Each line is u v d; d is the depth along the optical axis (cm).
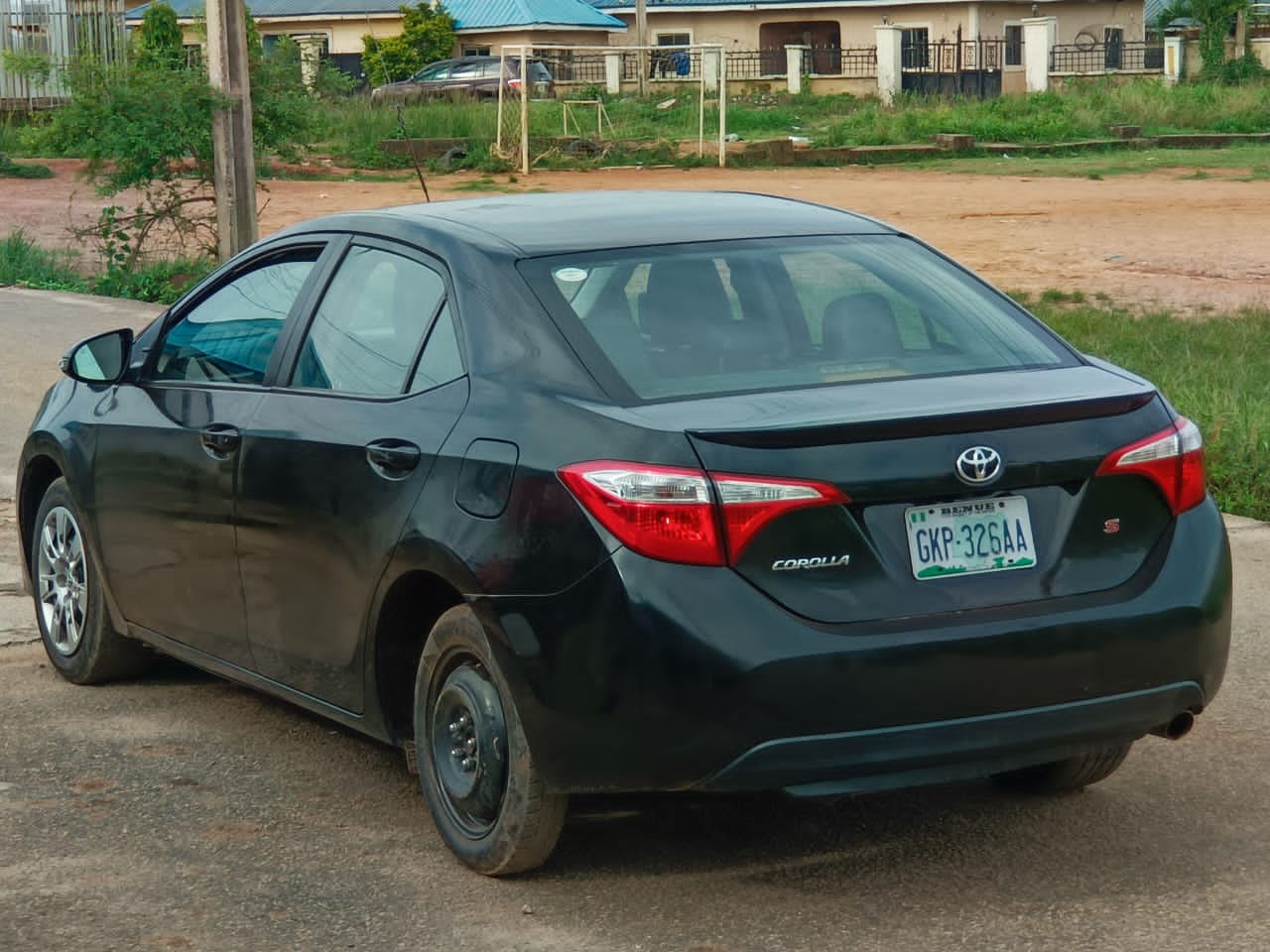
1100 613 447
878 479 431
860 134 4300
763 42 6309
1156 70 6084
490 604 451
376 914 460
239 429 554
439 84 5106
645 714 425
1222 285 1917
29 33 3941
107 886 480
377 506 493
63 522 662
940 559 439
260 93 2117
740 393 461
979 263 2133
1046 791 544
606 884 478
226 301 602
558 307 484
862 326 499
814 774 427
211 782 561
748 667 419
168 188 2122
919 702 429
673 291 497
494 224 532
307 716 630
